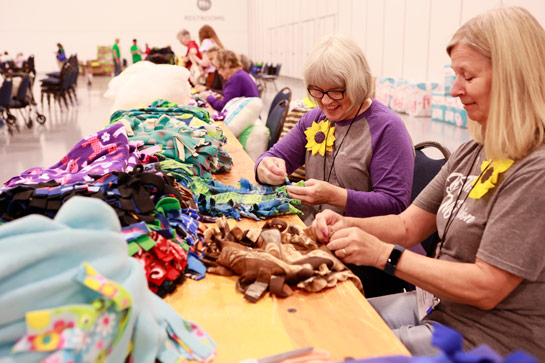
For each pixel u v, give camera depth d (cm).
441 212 121
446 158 171
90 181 117
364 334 82
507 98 97
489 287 97
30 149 612
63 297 58
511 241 94
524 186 95
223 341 80
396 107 824
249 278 97
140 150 167
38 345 54
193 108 244
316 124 182
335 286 98
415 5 790
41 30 1958
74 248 60
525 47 94
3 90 688
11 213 100
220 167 192
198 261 105
